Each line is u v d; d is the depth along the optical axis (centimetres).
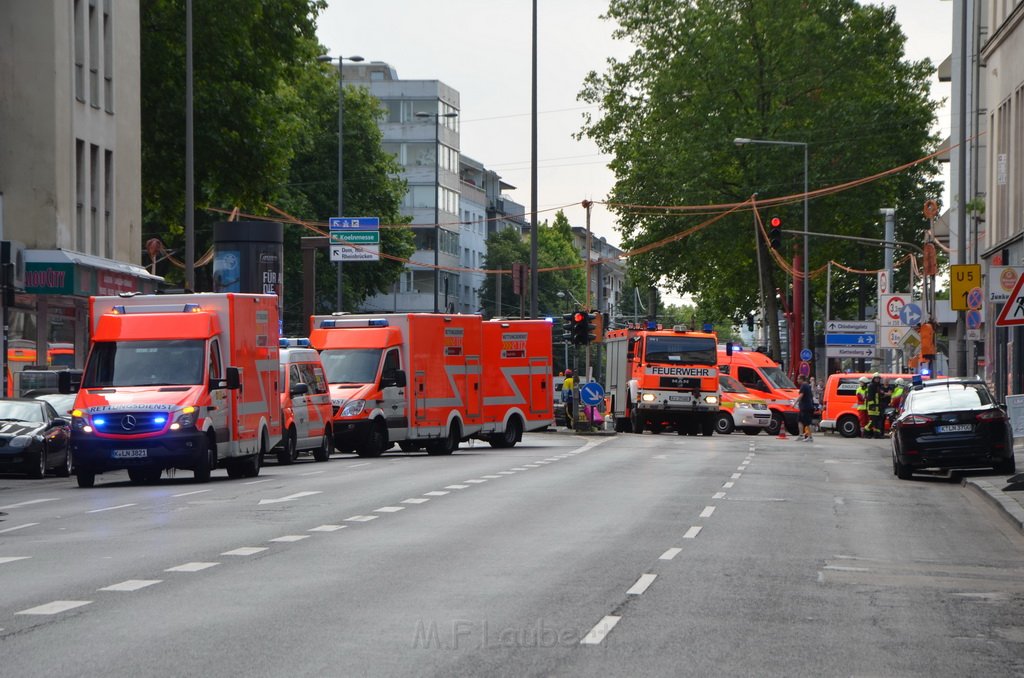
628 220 15175
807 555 3231
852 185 14550
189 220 8731
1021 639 2178
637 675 1816
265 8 10750
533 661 1892
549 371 9062
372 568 2850
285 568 2847
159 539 3406
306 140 16912
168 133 10956
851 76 14650
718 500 4716
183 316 5684
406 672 1800
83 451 5444
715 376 11450
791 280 16900
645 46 15038
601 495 4831
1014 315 4881
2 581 2662
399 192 18825
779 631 2186
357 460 7325
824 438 11431
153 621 2191
